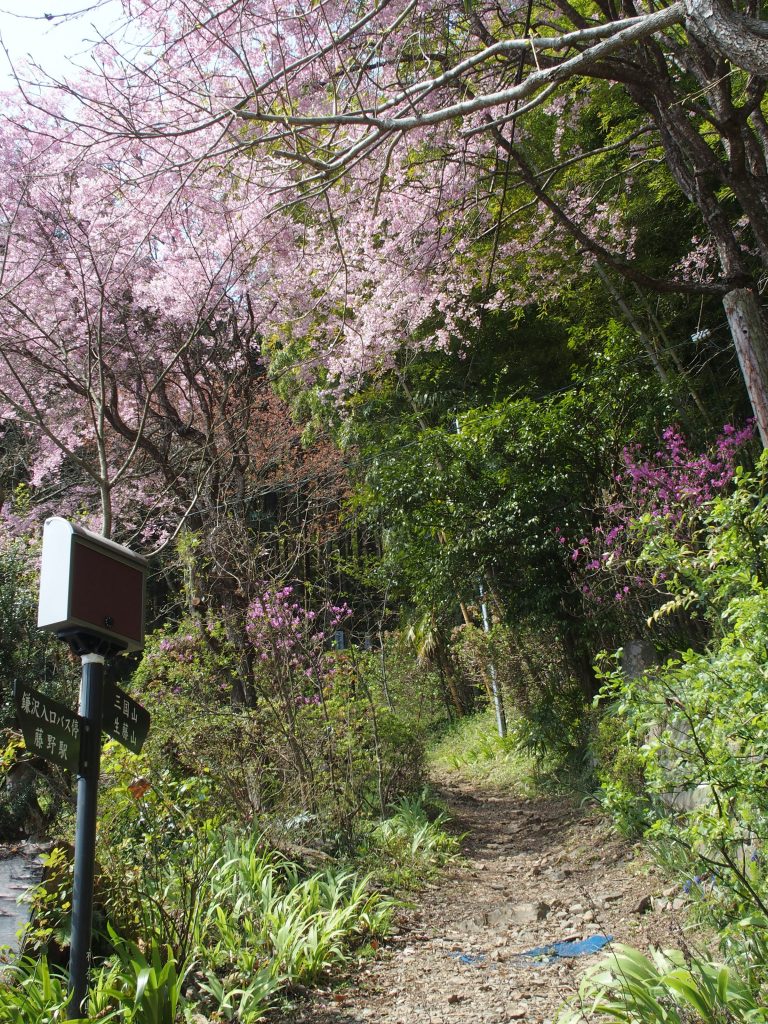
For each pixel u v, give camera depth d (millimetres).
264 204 7895
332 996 4547
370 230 9055
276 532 9281
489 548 10828
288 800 7191
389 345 10828
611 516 9438
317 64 6633
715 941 4293
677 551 4590
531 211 11109
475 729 15953
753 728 3342
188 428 11102
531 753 11742
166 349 10875
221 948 4684
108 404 10391
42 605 3377
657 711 3850
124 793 4770
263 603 8062
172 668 7938
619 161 11367
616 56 6980
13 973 3709
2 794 6375
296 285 9727
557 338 14555
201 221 8430
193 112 6500
